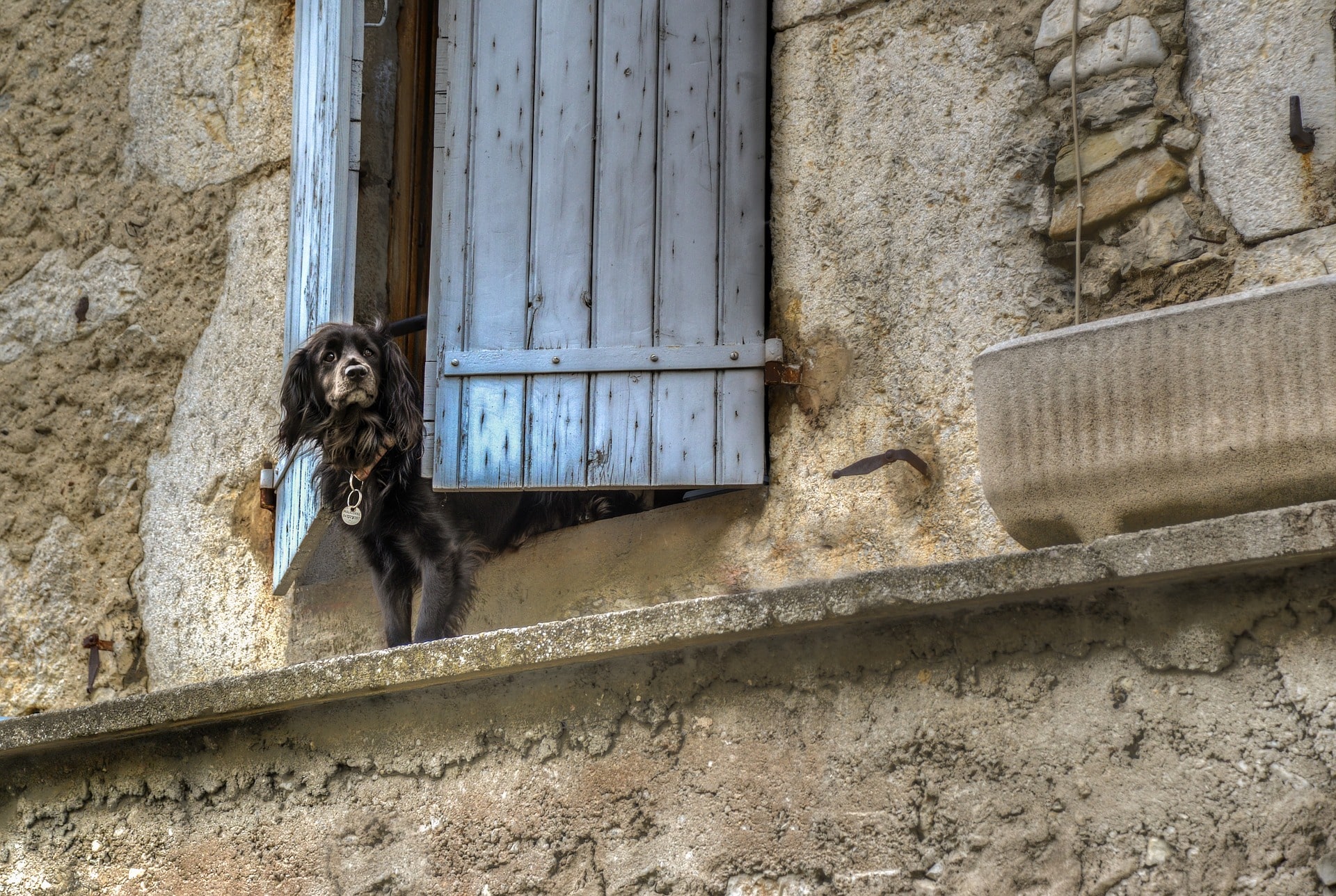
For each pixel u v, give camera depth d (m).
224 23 6.89
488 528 5.68
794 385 5.12
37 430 6.94
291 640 6.11
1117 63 4.61
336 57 5.66
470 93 5.51
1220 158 4.37
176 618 6.46
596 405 5.23
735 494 5.20
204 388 6.59
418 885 3.49
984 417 3.36
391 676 3.49
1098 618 2.86
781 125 5.33
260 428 6.37
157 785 3.96
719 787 3.18
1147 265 4.46
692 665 3.29
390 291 6.18
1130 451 3.09
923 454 4.80
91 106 7.18
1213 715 2.70
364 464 5.05
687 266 5.24
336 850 3.62
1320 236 4.14
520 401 5.30
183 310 6.72
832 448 5.01
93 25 7.27
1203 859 2.64
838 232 5.15
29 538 6.84
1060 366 3.20
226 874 3.78
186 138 6.89
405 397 5.11
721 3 5.38
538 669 3.44
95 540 6.71
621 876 3.24
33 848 4.11
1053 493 3.22
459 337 5.38
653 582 5.28
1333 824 2.53
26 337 7.06
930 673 3.02
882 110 5.12
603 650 3.23
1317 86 4.20
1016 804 2.86
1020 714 2.90
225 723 3.89
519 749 3.45
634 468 5.15
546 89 5.45
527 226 5.39
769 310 5.26
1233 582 2.72
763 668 3.21
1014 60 4.89
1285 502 2.94
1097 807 2.77
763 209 5.25
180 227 6.79
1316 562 2.64
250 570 6.29
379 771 3.64
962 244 4.88
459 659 3.40
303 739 3.77
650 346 5.21
